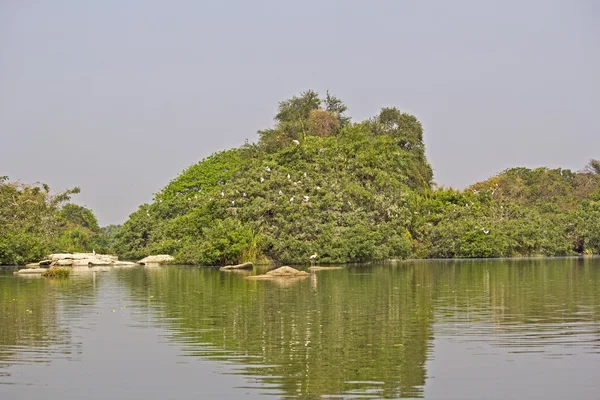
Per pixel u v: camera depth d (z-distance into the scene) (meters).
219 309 28.41
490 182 113.81
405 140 98.31
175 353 19.41
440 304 29.50
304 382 16.19
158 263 68.69
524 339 20.81
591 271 51.28
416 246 75.88
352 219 67.88
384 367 17.47
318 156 75.69
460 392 15.28
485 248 76.38
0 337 22.11
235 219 65.44
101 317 26.42
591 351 19.03
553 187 114.19
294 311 27.52
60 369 17.78
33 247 67.94
